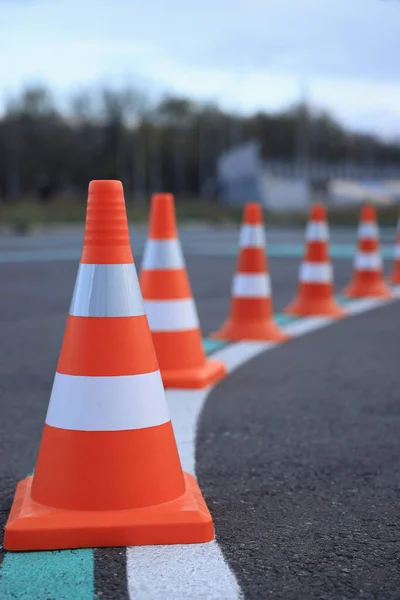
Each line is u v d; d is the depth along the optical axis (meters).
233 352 7.25
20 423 4.85
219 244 27.58
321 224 9.76
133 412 3.05
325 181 88.25
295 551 2.92
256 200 77.31
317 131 136.75
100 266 3.15
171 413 5.07
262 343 7.75
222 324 9.02
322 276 9.77
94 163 119.44
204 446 4.35
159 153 122.44
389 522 3.24
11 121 119.25
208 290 12.57
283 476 3.85
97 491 2.97
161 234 5.80
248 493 3.59
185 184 124.31
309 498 3.53
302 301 9.82
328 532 3.12
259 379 6.13
